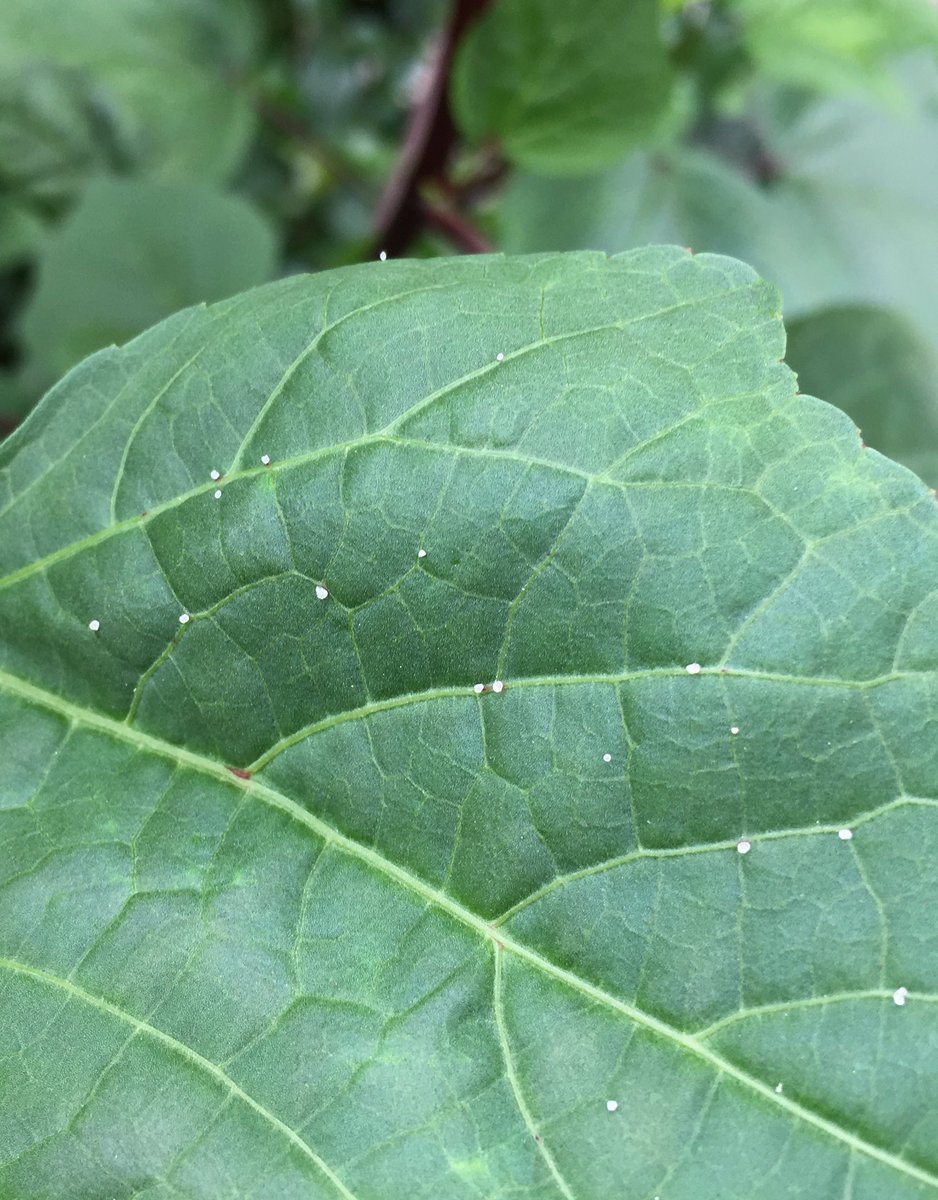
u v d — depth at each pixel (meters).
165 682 0.16
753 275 0.15
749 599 0.14
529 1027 0.15
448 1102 0.15
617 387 0.14
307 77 0.40
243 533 0.15
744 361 0.14
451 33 0.23
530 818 0.15
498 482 0.15
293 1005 0.15
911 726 0.14
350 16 0.42
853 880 0.14
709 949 0.14
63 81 0.34
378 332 0.15
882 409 0.23
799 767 0.14
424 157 0.25
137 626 0.16
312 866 0.15
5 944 0.15
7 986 0.15
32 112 0.34
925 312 0.32
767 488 0.14
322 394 0.15
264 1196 0.14
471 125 0.23
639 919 0.14
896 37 0.25
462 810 0.15
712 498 0.14
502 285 0.15
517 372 0.15
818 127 0.33
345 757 0.15
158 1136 0.15
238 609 0.15
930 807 0.14
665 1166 0.14
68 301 0.28
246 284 0.29
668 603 0.14
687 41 0.29
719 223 0.30
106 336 0.27
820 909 0.14
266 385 0.15
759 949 0.14
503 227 0.27
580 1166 0.14
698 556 0.14
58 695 0.16
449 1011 0.15
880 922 0.14
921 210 0.33
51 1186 0.15
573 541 0.14
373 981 0.15
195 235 0.29
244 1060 0.15
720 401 0.14
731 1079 0.14
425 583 0.15
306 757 0.15
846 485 0.14
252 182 0.40
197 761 0.16
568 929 0.15
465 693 0.15
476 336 0.15
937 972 0.14
